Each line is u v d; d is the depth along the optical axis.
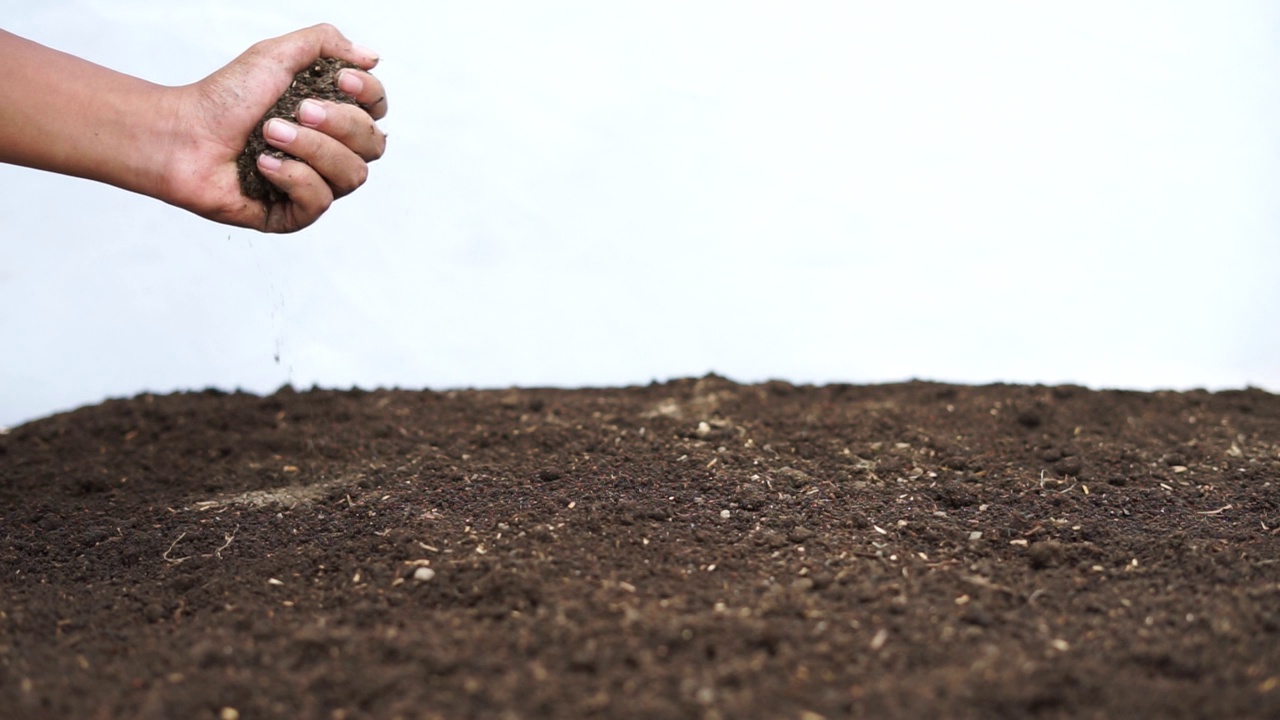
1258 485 1.02
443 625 0.85
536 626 0.84
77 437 1.17
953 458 1.06
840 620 0.84
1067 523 0.96
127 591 0.92
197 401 1.24
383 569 0.91
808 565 0.90
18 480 1.09
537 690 0.80
